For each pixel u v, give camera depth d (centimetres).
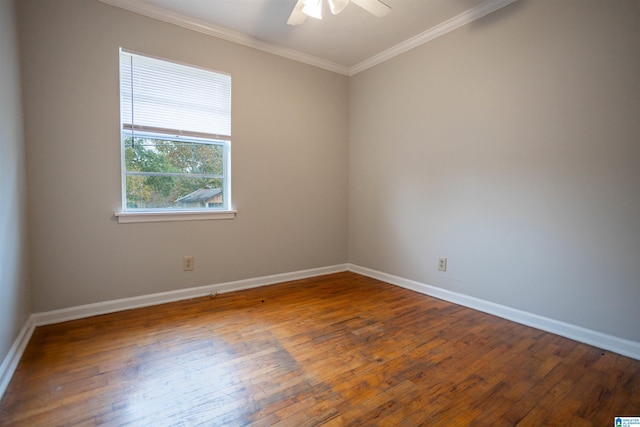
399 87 322
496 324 232
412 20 269
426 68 295
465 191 268
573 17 202
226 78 294
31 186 216
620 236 189
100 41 235
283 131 332
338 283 338
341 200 386
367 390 153
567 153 208
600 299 197
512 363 178
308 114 350
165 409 138
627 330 188
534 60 221
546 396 150
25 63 210
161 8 253
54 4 219
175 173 279
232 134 299
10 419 130
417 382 160
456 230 276
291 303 275
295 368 172
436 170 291
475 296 264
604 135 192
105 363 175
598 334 198
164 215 268
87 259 238
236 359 181
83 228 236
